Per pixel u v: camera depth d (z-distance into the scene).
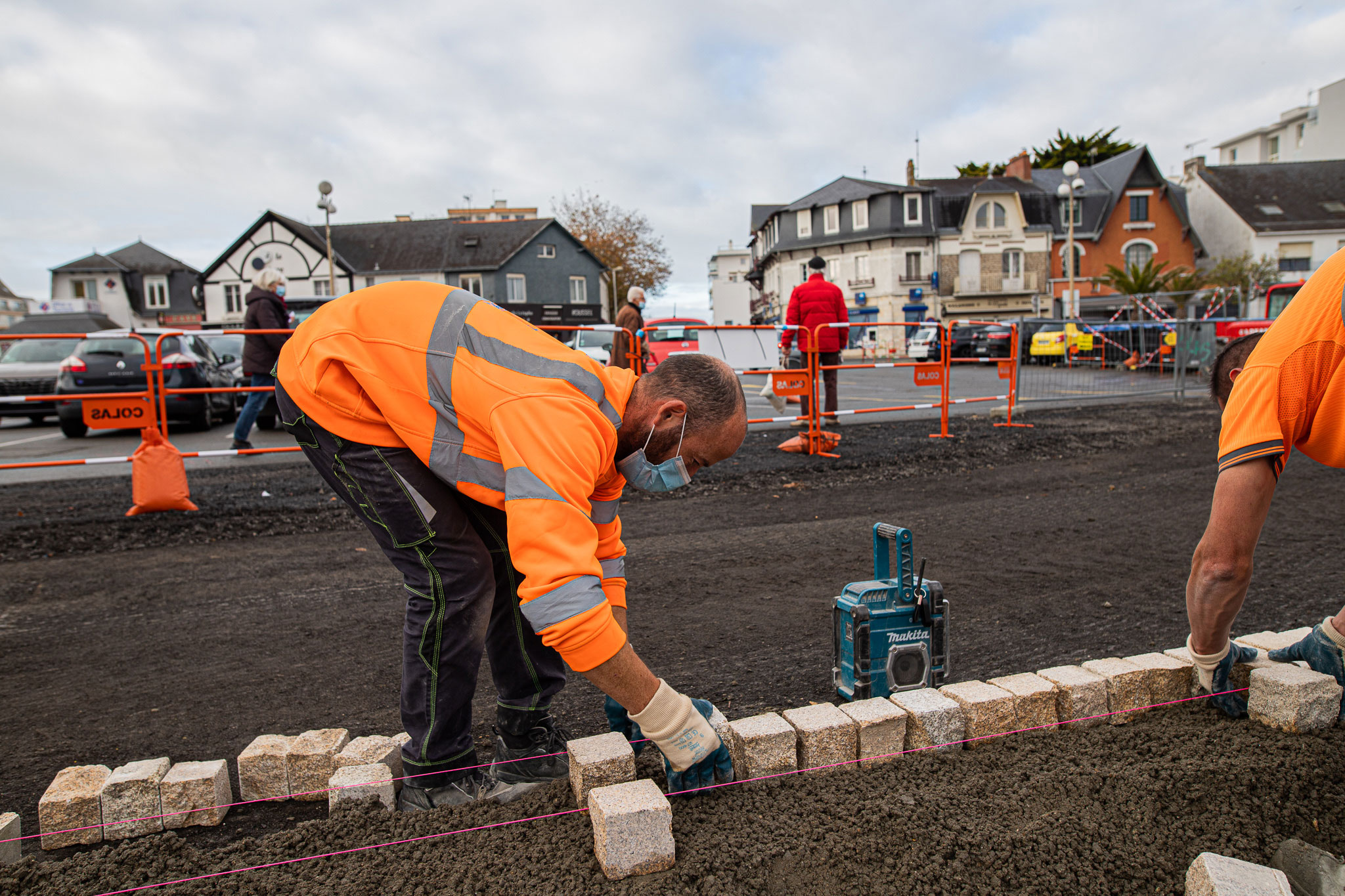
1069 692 2.27
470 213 79.12
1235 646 2.39
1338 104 44.91
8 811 2.07
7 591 3.97
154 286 48.78
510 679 2.05
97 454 8.38
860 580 3.95
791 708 2.44
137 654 3.15
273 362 7.54
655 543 4.76
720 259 84.88
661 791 1.81
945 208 41.41
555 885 1.63
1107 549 4.42
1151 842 1.74
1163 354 13.84
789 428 10.08
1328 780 1.94
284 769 2.11
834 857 1.69
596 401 1.62
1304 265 38.34
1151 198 40.78
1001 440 8.55
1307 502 5.39
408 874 1.68
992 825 1.78
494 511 1.90
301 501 5.85
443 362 1.60
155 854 1.79
